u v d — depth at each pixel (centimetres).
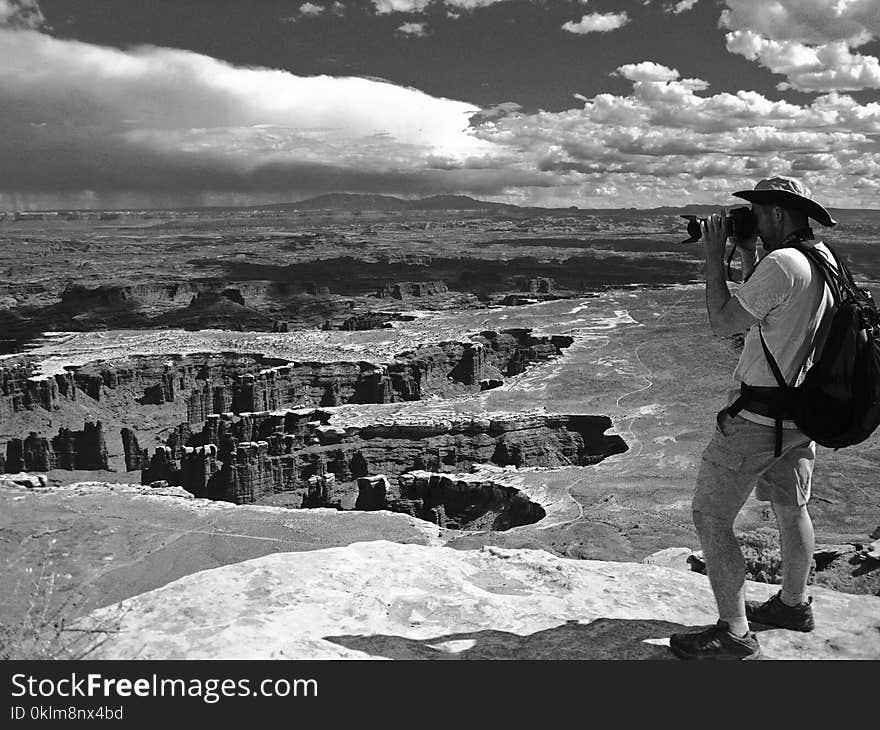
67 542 6556
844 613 853
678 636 775
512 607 861
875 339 697
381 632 797
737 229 761
